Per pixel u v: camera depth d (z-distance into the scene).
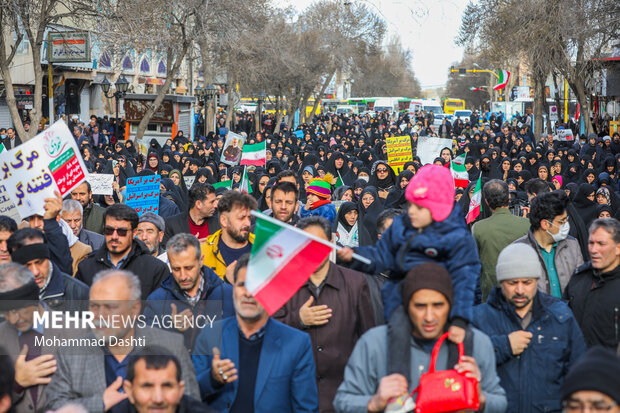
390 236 4.33
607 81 33.50
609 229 5.30
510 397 4.78
